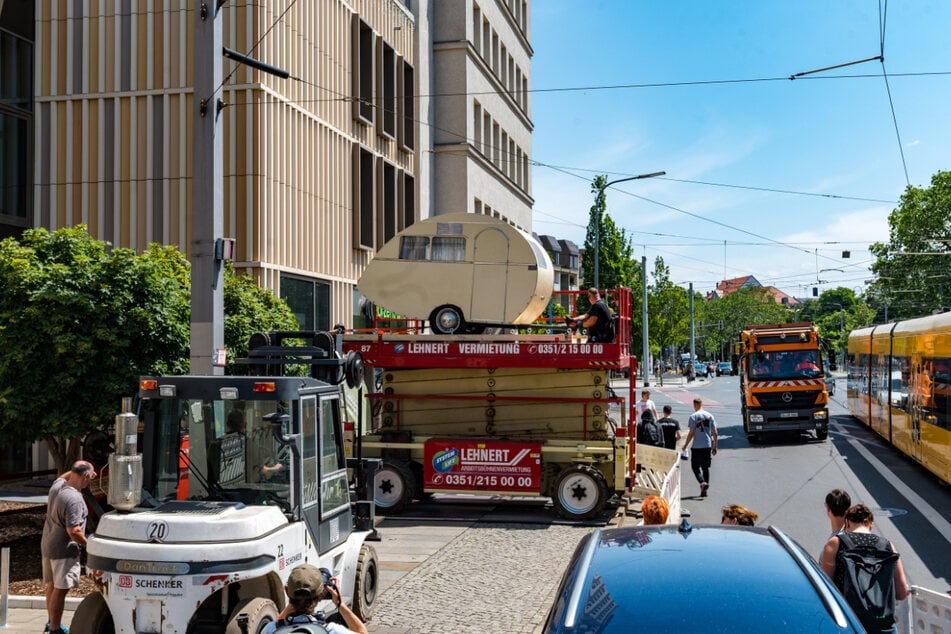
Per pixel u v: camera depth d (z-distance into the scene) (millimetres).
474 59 38844
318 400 8180
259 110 22297
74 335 12008
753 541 5035
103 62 23078
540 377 16188
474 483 15828
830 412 45219
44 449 22078
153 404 7836
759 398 29234
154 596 6883
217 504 7445
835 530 7148
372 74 29672
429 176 36406
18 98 23109
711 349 138875
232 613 7035
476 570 11703
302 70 24734
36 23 23391
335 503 8570
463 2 37438
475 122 39969
